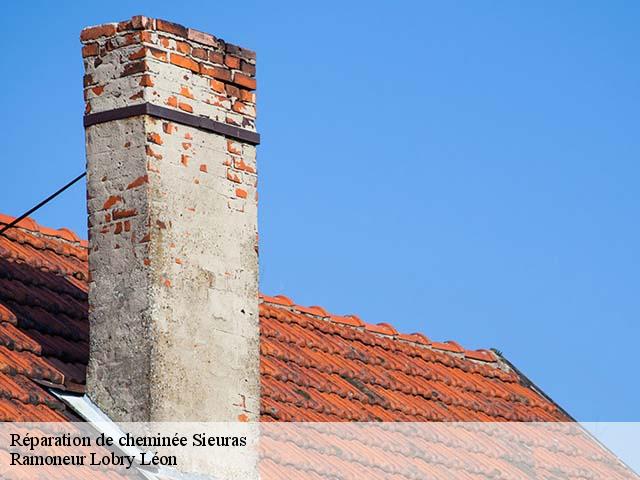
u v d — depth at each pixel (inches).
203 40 818.2
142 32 792.9
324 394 962.1
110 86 797.2
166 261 778.2
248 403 802.2
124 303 775.7
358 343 1073.5
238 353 802.2
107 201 789.2
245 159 826.8
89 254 789.9
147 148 781.9
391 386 1030.4
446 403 1061.8
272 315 1026.7
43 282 882.1
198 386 780.0
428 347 1143.0
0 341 788.0
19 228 936.3
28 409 750.5
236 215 815.7
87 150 798.5
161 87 794.2
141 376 765.3
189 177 796.6
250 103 835.4
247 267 815.7
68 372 801.6
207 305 792.3
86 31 807.1
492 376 1162.0
